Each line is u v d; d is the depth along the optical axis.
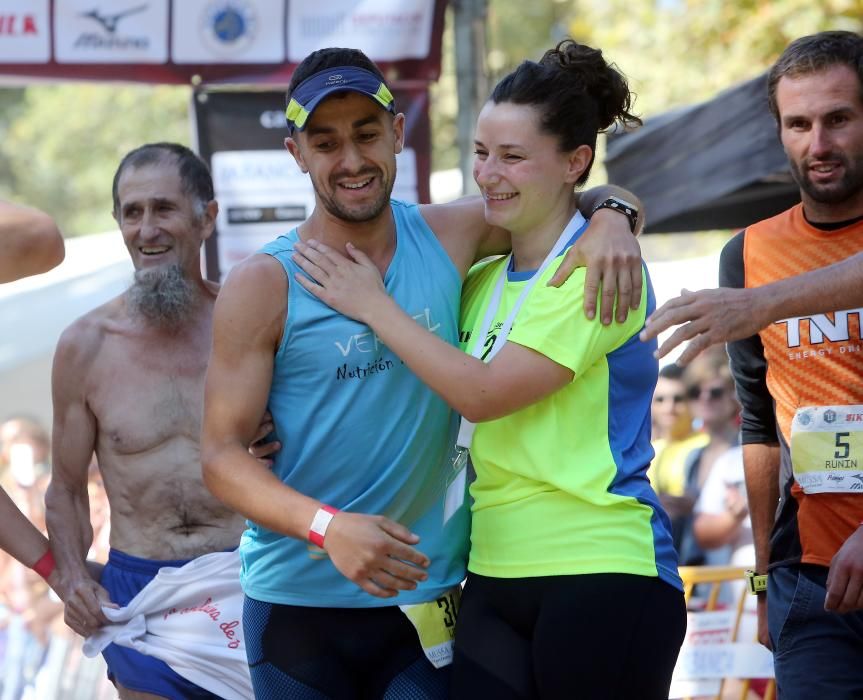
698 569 16.70
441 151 61.97
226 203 20.20
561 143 9.93
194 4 19.78
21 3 19.38
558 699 9.58
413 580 9.27
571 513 9.73
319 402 10.05
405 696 10.34
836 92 10.99
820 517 11.40
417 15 20.05
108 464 13.11
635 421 10.15
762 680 17.53
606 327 9.68
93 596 12.65
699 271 24.67
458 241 10.71
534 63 10.09
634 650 9.61
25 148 77.69
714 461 20.80
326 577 10.34
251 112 20.14
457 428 10.60
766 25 42.62
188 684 12.80
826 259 11.49
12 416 26.23
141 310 12.90
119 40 19.67
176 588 12.72
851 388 11.22
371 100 9.72
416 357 9.54
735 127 18.33
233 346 9.84
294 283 9.97
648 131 19.31
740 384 12.36
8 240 8.65
